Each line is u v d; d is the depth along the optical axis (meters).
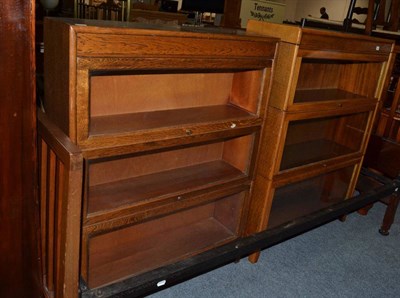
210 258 1.53
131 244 1.84
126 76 1.52
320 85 2.32
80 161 1.06
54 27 1.18
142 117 1.54
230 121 1.63
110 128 1.37
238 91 1.81
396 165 2.57
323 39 1.73
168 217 1.94
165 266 1.44
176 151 1.83
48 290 1.39
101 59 1.17
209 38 1.39
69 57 1.11
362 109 2.19
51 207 1.27
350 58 1.92
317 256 2.21
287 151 2.24
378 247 2.37
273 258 2.14
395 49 2.22
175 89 1.68
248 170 1.85
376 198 2.25
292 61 1.64
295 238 2.36
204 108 1.76
